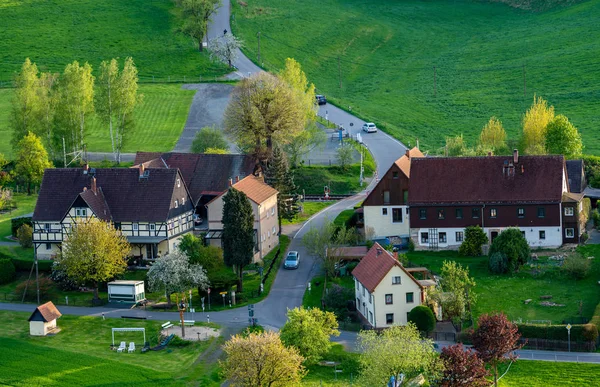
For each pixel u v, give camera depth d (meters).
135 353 147.00
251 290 170.25
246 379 127.44
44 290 172.62
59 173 191.88
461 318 151.25
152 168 189.25
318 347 140.25
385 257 155.62
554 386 130.25
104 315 163.00
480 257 178.50
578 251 177.00
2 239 199.25
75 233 168.50
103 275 166.75
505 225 181.38
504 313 153.12
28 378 134.50
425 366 127.94
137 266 181.75
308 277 176.62
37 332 155.00
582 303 155.12
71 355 143.88
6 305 169.62
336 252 177.00
